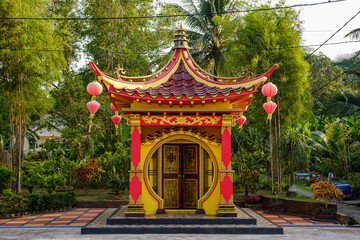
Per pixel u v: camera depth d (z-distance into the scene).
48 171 13.31
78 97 19.58
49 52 13.56
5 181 13.04
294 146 12.21
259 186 13.61
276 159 12.89
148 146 8.89
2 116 17.22
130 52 18.53
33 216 10.57
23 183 12.93
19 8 12.38
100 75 8.04
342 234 8.02
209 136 9.03
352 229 8.68
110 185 13.34
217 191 8.78
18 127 13.95
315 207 10.38
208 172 9.07
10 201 10.61
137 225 8.10
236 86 8.87
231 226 8.02
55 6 22.39
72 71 23.12
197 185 9.14
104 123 20.23
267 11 13.26
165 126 9.08
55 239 7.34
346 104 14.88
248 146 17.73
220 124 8.87
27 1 12.85
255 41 13.16
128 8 20.53
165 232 7.89
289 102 12.97
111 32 21.02
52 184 12.22
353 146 17.88
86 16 21.22
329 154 18.52
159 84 9.38
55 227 8.83
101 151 17.92
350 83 29.05
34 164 15.64
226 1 20.09
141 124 8.77
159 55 20.81
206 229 7.90
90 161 14.14
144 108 8.65
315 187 10.27
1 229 8.57
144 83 9.16
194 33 20.92
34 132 24.03
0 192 13.74
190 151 9.25
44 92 14.49
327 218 9.74
